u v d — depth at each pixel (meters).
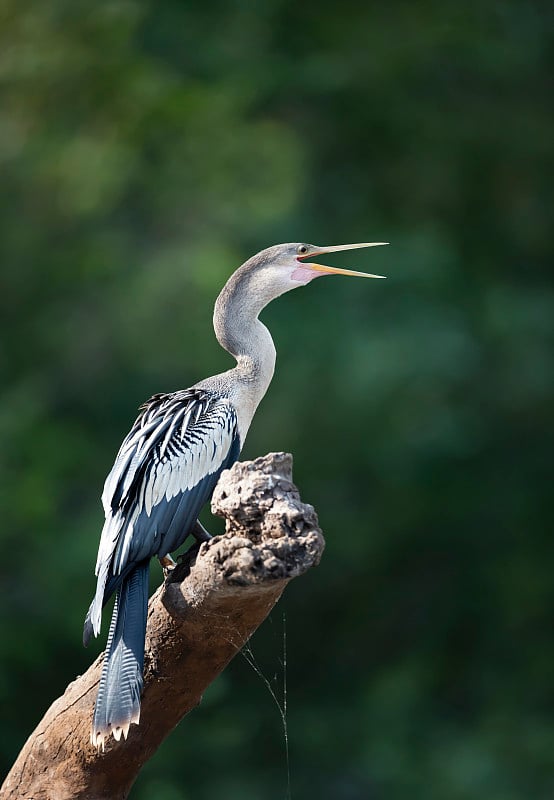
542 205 15.88
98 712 5.10
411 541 15.64
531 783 13.32
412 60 15.20
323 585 15.63
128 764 5.63
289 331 14.40
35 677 12.85
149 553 5.82
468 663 15.15
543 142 15.61
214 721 13.34
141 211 15.05
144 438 6.16
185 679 5.43
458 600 15.49
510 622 15.18
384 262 14.76
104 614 12.18
